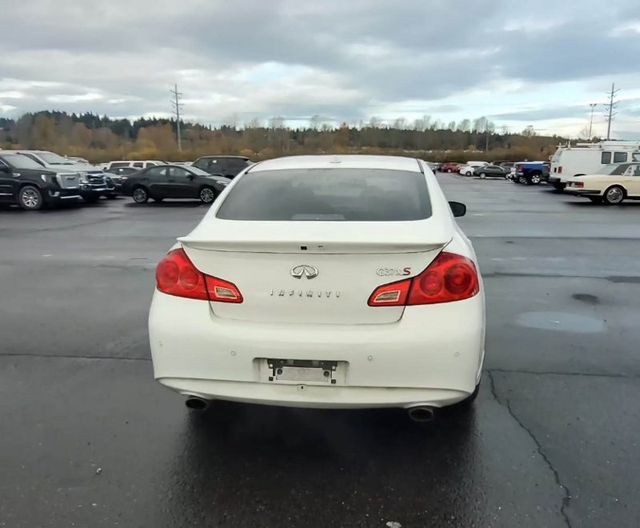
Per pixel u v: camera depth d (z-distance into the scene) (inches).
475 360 100.5
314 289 99.7
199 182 776.9
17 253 351.6
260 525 90.7
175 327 103.7
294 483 101.8
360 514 93.2
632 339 176.7
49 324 195.8
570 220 554.3
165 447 114.1
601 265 305.4
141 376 149.2
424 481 101.9
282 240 97.9
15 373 151.5
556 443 113.9
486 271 287.9
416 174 136.6
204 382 104.0
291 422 124.1
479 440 115.4
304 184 130.4
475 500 96.3
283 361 100.0
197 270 104.3
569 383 142.8
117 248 372.2
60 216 601.6
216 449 113.2
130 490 99.7
